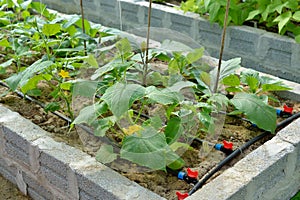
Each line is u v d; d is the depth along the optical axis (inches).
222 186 55.6
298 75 102.4
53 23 79.3
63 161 60.7
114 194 54.8
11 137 68.6
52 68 76.8
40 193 69.4
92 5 139.4
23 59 95.4
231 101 70.7
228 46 111.6
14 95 83.0
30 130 67.9
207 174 61.8
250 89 78.4
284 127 71.6
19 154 69.0
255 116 68.6
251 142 68.7
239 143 69.6
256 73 80.2
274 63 105.3
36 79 75.7
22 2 102.7
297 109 78.1
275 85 76.5
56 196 65.9
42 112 77.4
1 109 74.3
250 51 108.1
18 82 70.9
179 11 118.6
